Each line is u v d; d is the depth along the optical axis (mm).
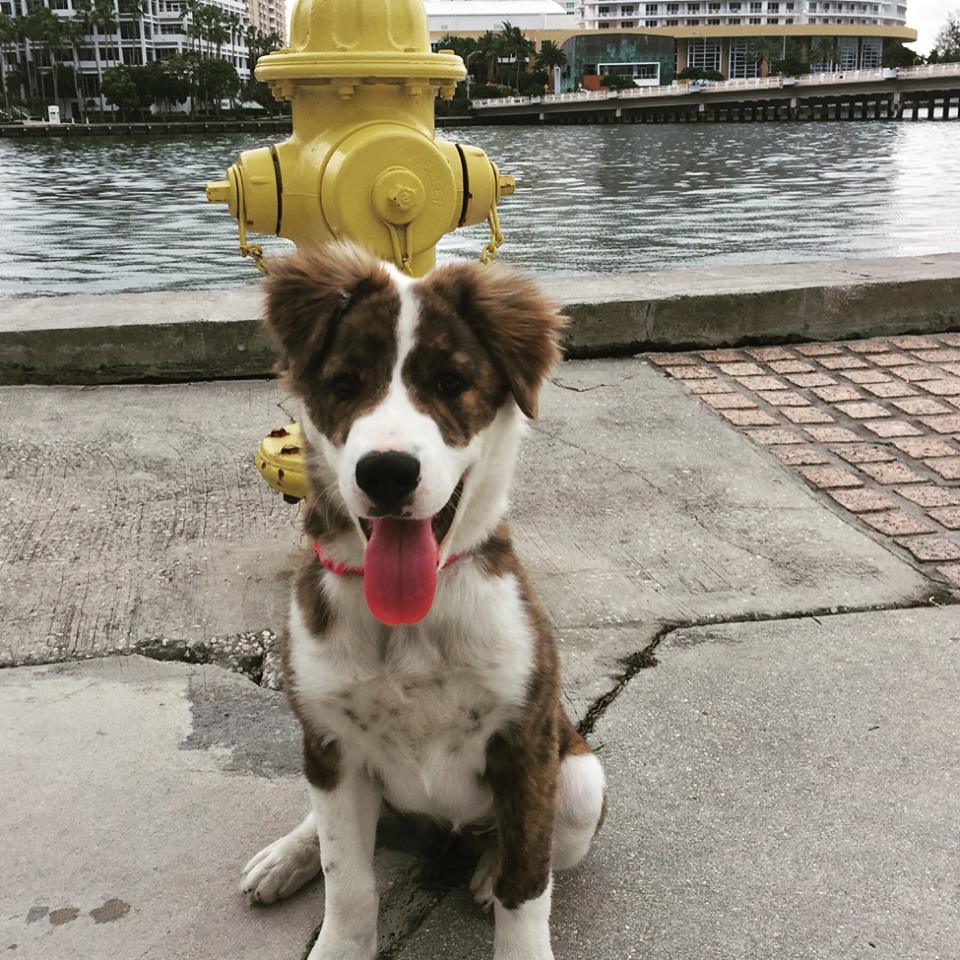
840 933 776
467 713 727
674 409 1889
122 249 6543
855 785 942
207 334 1973
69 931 780
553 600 1269
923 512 1505
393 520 697
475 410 731
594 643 1178
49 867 842
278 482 1335
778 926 785
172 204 9273
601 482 1604
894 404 1910
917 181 10375
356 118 1274
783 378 2045
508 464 780
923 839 872
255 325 1977
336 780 750
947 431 1787
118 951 762
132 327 1945
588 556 1384
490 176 1351
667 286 2258
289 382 776
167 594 1271
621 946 770
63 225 7832
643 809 915
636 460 1683
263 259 1331
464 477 732
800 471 1645
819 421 1841
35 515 1470
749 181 10844
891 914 793
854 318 2254
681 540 1429
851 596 1282
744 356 2168
